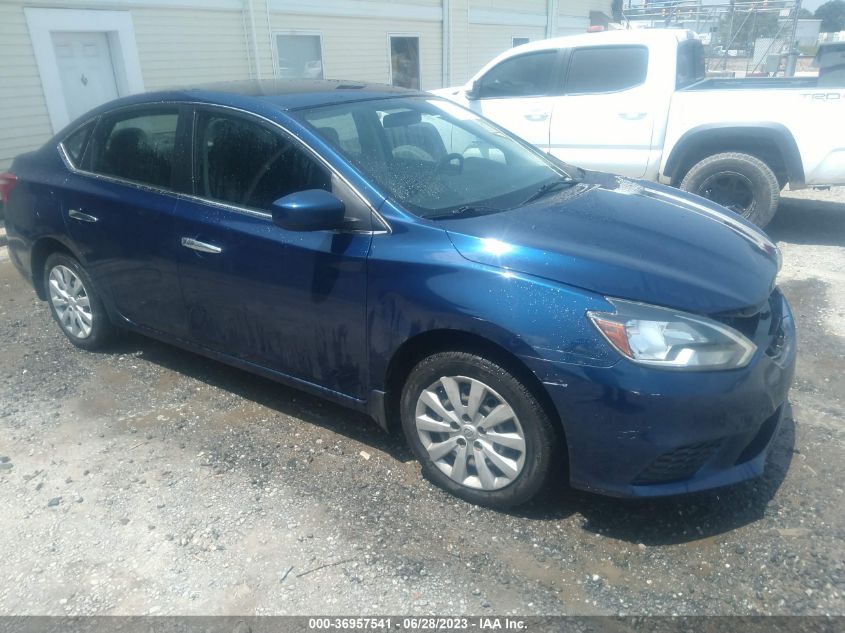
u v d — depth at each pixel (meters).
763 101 6.37
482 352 2.84
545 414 2.76
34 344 4.84
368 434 3.63
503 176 3.72
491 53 18.19
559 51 7.32
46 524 3.00
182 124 3.73
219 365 4.44
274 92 3.74
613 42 7.02
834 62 7.02
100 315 4.43
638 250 2.88
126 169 4.02
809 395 3.91
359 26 13.81
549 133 7.48
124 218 3.91
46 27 9.02
